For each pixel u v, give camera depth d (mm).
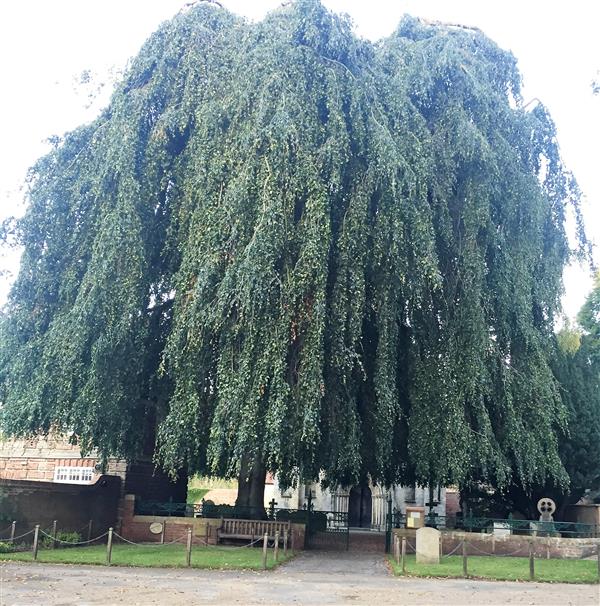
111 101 19062
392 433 16688
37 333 17016
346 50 18156
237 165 15961
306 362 14242
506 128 19328
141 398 17281
